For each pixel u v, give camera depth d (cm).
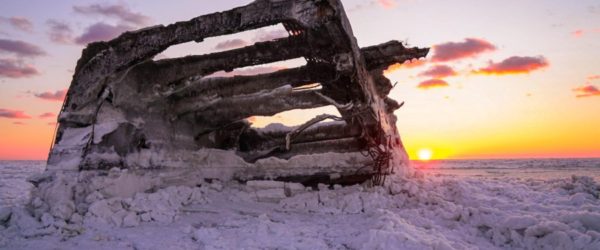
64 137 794
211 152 1076
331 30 680
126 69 809
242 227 641
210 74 884
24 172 3216
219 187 965
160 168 905
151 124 911
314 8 667
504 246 553
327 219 720
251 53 816
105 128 796
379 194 839
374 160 940
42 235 580
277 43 789
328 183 998
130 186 802
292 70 897
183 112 981
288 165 1030
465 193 896
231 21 722
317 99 959
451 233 596
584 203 807
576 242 504
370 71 913
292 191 948
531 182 1198
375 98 965
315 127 1077
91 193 716
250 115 1038
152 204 722
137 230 621
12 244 528
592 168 5947
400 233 500
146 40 780
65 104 819
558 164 8119
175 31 761
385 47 839
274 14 693
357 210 778
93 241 556
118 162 806
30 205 676
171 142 967
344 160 992
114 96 812
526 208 759
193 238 580
